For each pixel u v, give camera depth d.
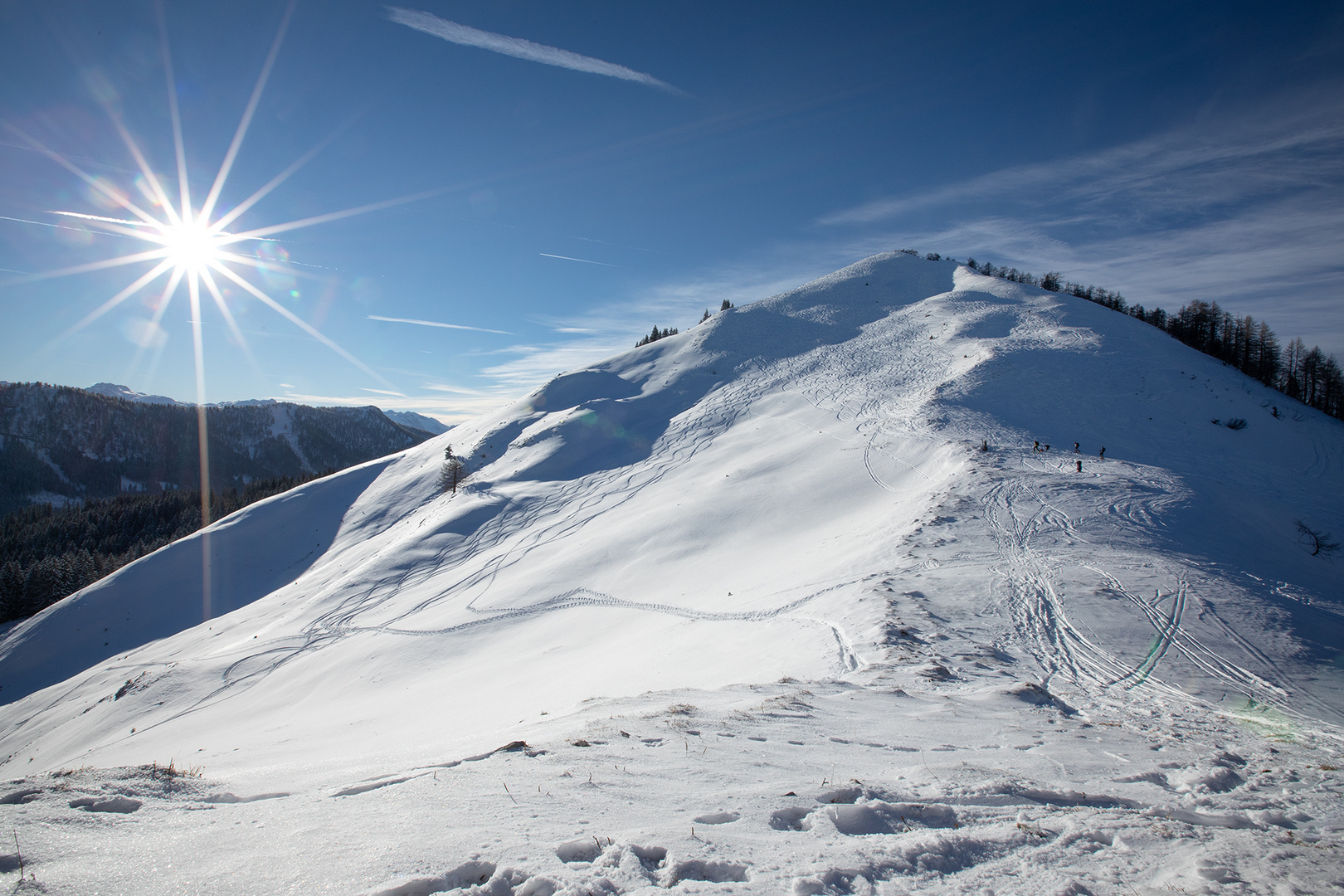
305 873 3.42
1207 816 4.98
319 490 75.50
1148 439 45.09
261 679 34.44
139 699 34.62
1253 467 42.31
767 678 15.20
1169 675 14.06
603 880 3.28
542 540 44.97
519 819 4.22
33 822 4.28
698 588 30.06
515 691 21.22
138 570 64.44
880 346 72.81
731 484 44.12
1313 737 9.70
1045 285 107.56
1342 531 31.67
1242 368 82.88
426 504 64.25
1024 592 19.38
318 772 6.95
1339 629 17.28
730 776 5.44
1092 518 26.61
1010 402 50.00
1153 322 98.31
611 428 66.12
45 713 40.00
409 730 17.66
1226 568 21.81
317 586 50.38
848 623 18.25
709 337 85.06
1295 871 3.68
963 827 4.39
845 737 7.43
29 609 75.75
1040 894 3.40
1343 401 74.12
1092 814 4.76
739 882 3.35
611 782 5.12
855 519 33.69
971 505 28.59
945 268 103.25
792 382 66.94
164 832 4.15
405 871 3.40
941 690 11.38
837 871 3.48
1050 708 10.50
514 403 82.94
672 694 11.02
